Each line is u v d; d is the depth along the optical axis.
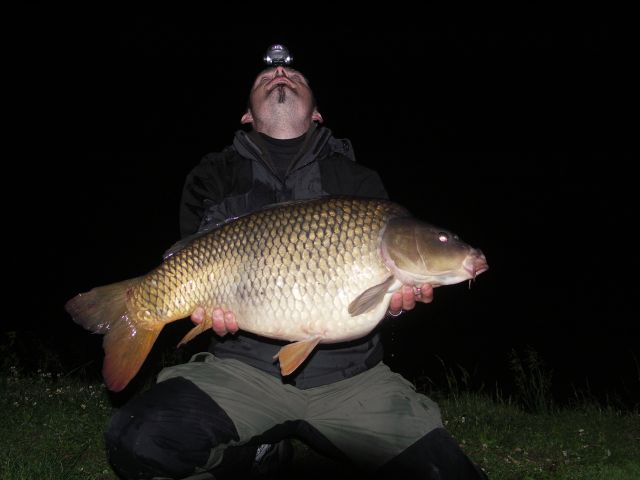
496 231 8.75
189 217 1.28
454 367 2.72
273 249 1.00
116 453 1.00
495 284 5.54
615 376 2.70
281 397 1.12
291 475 1.22
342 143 1.33
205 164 1.29
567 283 5.63
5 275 5.45
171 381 1.09
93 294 1.07
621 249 7.27
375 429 1.08
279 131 1.31
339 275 1.00
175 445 1.00
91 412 1.49
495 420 1.58
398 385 1.15
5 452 1.23
